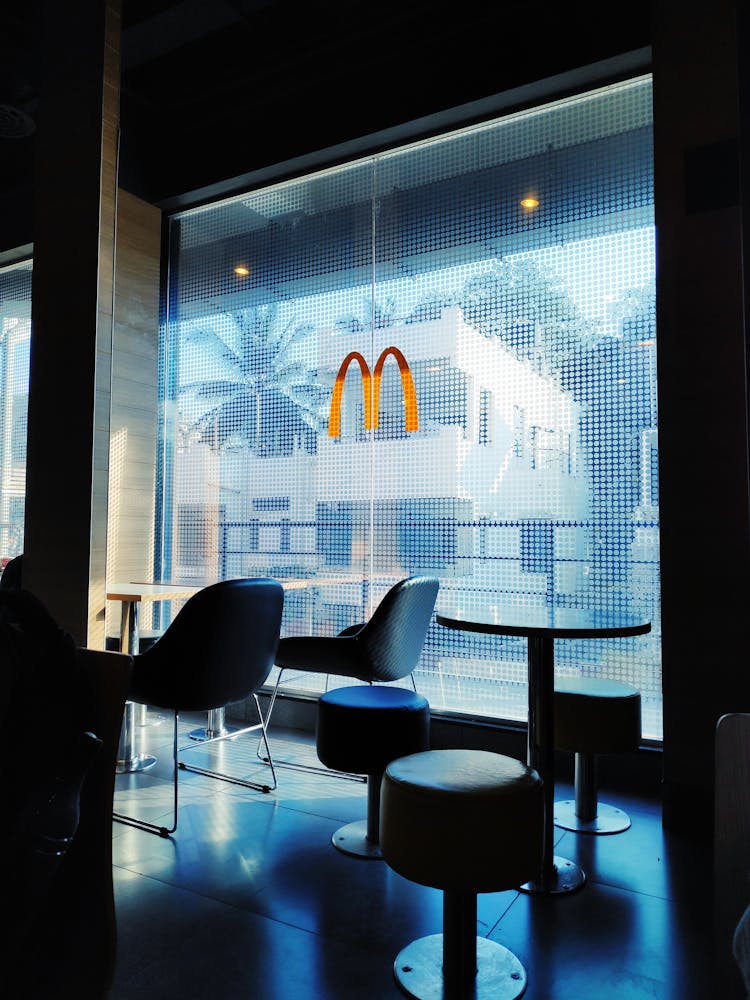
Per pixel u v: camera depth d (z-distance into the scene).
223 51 4.16
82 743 1.18
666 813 2.77
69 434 3.68
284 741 3.94
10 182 5.57
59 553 3.64
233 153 4.52
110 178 3.72
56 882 1.25
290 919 2.04
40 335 3.84
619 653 3.30
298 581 3.76
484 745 3.53
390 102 3.98
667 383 2.90
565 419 3.48
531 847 1.67
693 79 2.92
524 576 3.54
